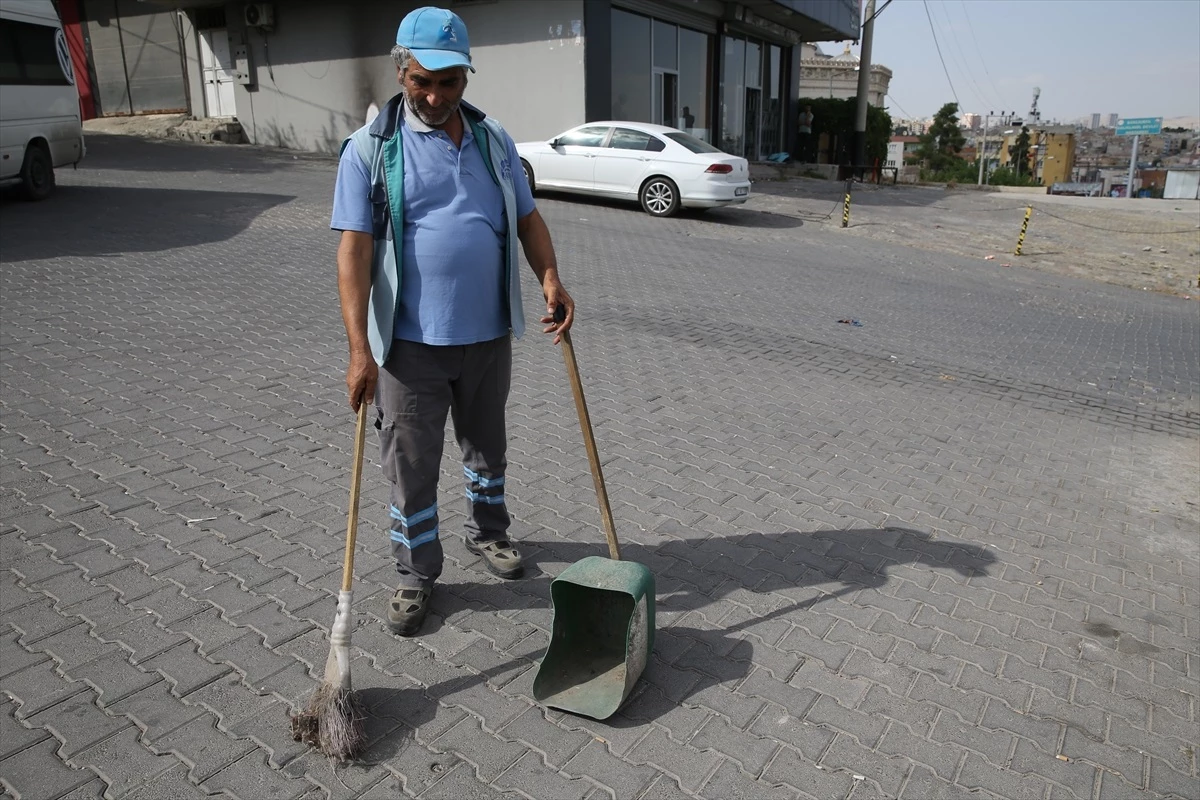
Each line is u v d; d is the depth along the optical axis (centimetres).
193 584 331
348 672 256
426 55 263
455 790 241
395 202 277
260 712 267
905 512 439
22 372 531
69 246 862
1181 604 370
